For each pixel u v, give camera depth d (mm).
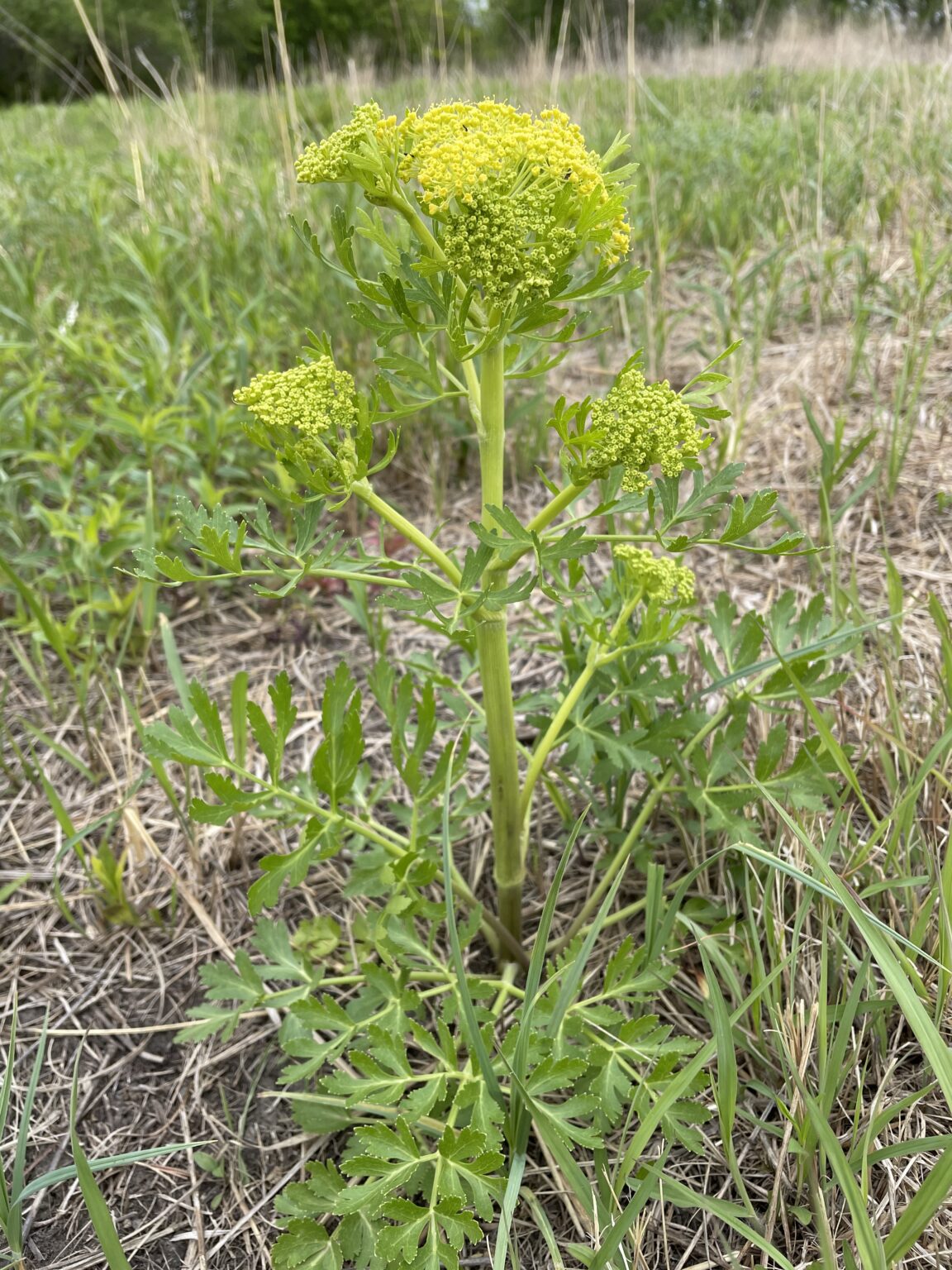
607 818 485
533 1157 389
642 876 498
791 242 1130
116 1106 431
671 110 1892
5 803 586
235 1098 432
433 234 345
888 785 448
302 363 366
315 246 345
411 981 462
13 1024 353
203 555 332
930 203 1122
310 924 478
